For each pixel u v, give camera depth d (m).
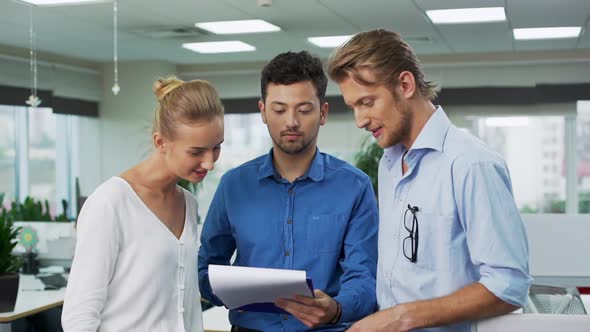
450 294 1.42
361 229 1.87
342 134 8.70
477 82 8.25
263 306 1.60
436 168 1.50
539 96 8.05
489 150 1.48
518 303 1.38
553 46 7.60
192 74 9.20
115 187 1.49
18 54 7.48
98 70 8.94
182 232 1.60
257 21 6.18
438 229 1.49
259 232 1.86
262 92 1.81
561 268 2.43
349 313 1.70
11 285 3.31
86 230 1.43
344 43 1.52
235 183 1.91
